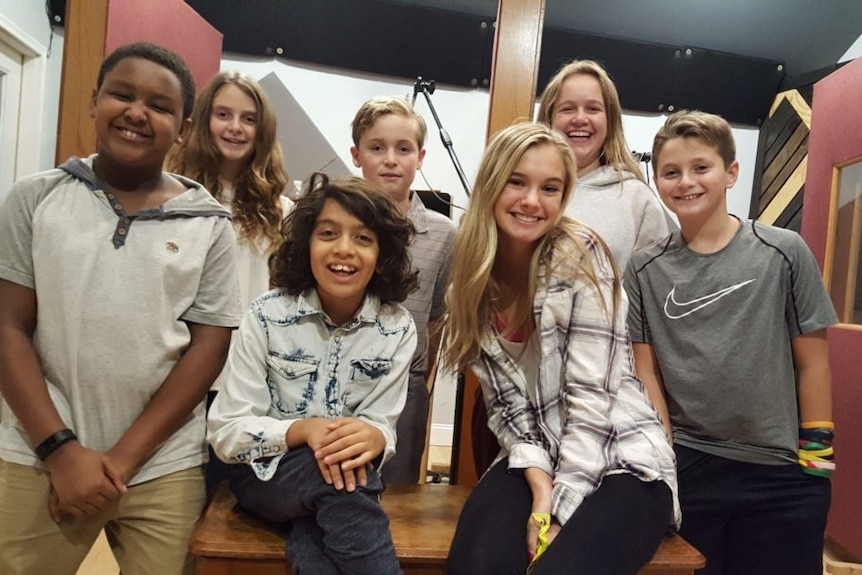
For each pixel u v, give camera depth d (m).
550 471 1.18
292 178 2.77
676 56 2.85
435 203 2.18
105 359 1.10
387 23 2.69
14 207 1.12
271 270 1.27
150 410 1.12
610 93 1.66
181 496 1.17
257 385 1.15
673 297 1.41
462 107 2.82
